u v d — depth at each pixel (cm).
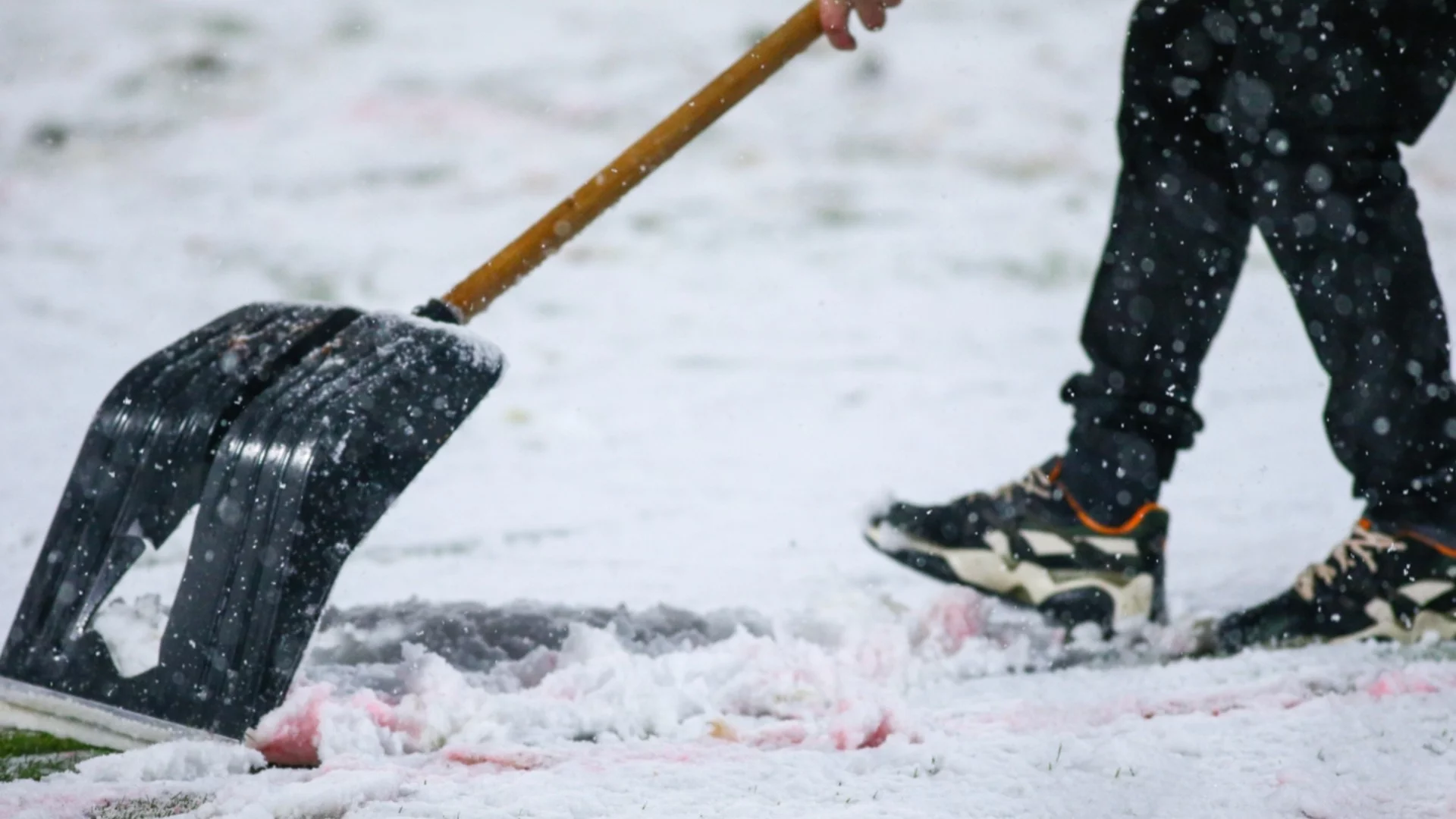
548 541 1283
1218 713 793
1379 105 906
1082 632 966
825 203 3384
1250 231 995
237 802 634
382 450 774
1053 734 741
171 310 2536
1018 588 975
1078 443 984
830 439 1748
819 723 770
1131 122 987
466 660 883
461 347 813
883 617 976
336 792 634
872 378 2094
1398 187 930
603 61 4494
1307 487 1486
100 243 3034
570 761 701
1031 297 2692
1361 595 950
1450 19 912
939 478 1558
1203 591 1112
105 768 687
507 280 910
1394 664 887
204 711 740
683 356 2245
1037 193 3459
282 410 777
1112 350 987
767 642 848
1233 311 2541
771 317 2516
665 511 1408
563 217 918
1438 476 940
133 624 831
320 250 3014
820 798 642
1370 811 626
